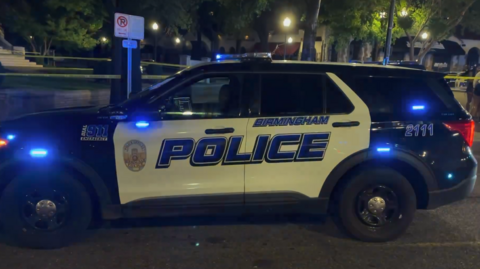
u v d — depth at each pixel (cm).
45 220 444
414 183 493
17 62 2544
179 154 439
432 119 471
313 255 450
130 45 990
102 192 439
